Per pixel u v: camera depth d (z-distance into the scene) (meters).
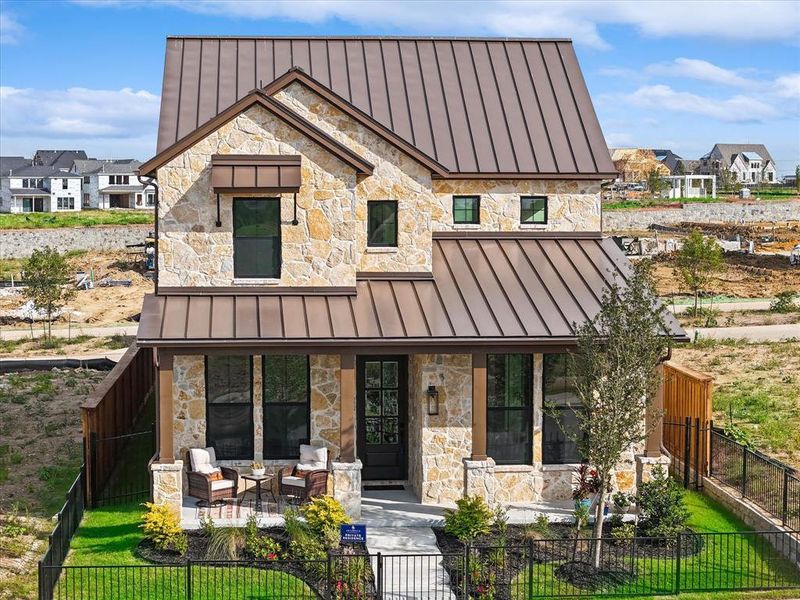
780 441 26.19
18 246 81.81
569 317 22.25
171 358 20.77
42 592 16.23
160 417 20.69
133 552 19.19
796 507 20.94
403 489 23.55
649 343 18.77
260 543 18.88
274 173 22.03
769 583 18.22
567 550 19.58
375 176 23.80
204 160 22.31
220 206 22.38
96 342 44.75
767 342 42.56
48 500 22.42
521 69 28.41
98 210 130.75
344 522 19.89
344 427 21.25
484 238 25.58
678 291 60.53
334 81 27.33
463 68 28.22
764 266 71.94
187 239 22.42
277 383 22.67
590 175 25.59
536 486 22.70
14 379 35.38
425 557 19.34
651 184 125.75
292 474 21.95
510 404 22.81
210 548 18.88
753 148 193.62
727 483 23.08
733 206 104.19
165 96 26.11
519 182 25.67
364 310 22.30
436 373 22.36
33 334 47.03
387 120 26.39
